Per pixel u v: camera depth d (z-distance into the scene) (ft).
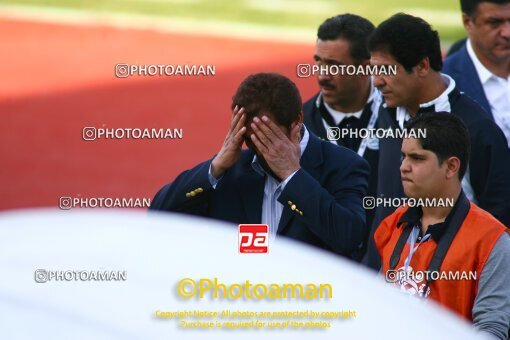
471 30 55.83
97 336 14.26
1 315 14.33
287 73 168.35
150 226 17.37
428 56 45.01
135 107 149.59
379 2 230.07
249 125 35.63
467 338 16.21
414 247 36.42
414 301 17.81
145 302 15.42
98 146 129.39
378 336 15.88
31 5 217.15
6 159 124.67
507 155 46.24
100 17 210.79
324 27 50.98
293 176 35.42
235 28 206.59
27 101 152.66
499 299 34.68
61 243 16.24
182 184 37.04
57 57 180.75
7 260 15.61
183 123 142.20
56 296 15.03
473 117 45.80
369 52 47.19
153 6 221.25
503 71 55.93
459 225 35.73
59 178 117.39
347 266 18.01
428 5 225.97
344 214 35.50
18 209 106.83
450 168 35.88
